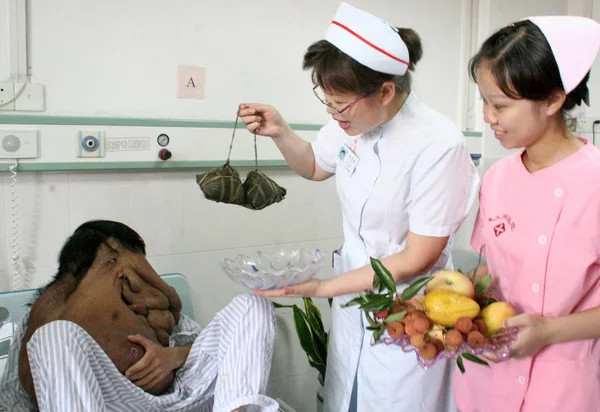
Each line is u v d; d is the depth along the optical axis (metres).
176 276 1.84
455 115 2.65
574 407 1.10
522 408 1.16
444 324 1.03
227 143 2.03
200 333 1.52
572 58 0.96
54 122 1.73
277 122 1.61
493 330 1.04
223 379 1.38
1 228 1.75
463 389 1.31
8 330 1.53
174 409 1.39
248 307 1.46
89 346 1.26
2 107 1.69
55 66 1.76
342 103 1.26
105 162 1.82
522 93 0.98
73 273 1.43
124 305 1.41
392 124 1.40
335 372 1.63
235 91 2.07
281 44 2.14
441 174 1.30
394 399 1.47
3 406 1.34
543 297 1.11
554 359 1.11
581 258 1.06
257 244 2.20
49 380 1.19
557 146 1.09
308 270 1.32
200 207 2.06
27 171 1.75
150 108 1.92
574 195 1.06
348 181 1.50
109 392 1.30
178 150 1.94
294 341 2.32
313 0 2.20
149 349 1.37
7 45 1.69
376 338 1.08
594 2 2.79
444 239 1.34
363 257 1.51
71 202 1.84
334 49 1.21
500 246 1.20
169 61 1.93
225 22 2.02
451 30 2.57
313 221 2.31
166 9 1.90
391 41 1.20
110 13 1.82
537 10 2.77
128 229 1.55
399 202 1.40
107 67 1.84
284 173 2.21
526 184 1.15
